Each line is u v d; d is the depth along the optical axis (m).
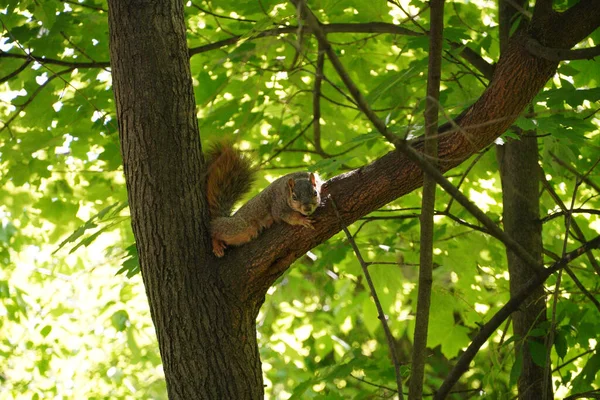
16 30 9.73
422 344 6.05
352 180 6.32
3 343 13.53
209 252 6.59
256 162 8.77
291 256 6.44
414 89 10.42
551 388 7.15
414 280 12.10
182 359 6.39
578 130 8.00
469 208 5.30
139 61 6.68
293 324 13.95
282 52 10.56
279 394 13.58
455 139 6.09
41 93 10.02
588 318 9.07
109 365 13.70
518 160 8.79
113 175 11.51
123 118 6.71
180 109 6.73
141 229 6.62
